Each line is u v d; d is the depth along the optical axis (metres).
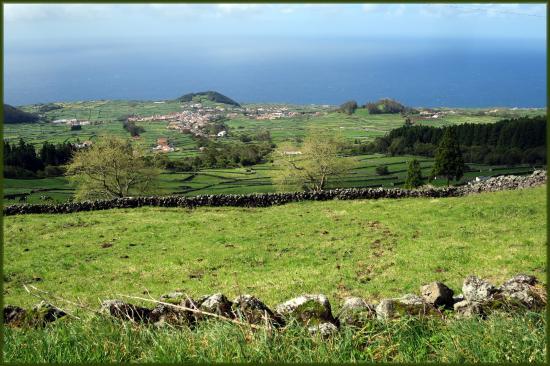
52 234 25.28
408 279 15.48
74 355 6.93
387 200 32.34
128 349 7.05
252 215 29.08
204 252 21.27
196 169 92.94
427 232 22.39
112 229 26.09
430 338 7.32
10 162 81.81
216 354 6.76
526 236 20.05
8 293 16.67
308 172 58.56
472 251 18.27
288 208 31.22
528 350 6.73
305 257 19.61
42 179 77.69
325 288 15.11
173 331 7.47
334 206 30.88
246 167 96.56
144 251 21.89
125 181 52.91
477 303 8.62
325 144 57.31
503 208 25.47
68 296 15.81
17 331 7.99
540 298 8.69
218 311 8.04
